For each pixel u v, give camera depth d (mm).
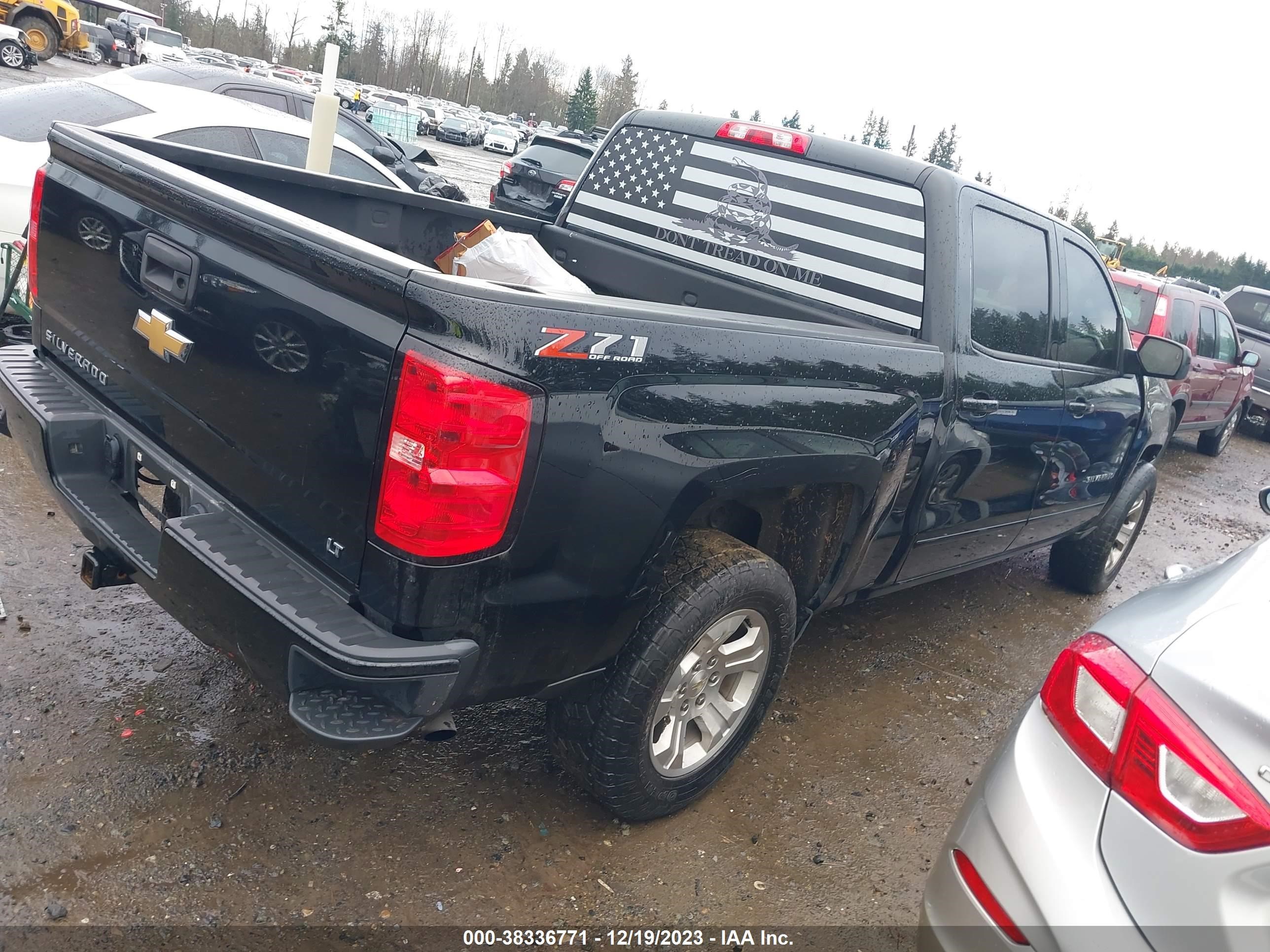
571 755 2625
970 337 3330
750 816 2971
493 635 2115
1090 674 1842
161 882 2314
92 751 2703
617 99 112312
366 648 1961
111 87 6059
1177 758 1636
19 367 2910
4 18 31828
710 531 2711
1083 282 4109
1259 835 1520
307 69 107250
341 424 2035
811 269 3453
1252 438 14289
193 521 2240
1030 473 3977
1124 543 5617
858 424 2799
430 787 2828
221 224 2207
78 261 2754
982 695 4133
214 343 2301
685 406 2285
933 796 3283
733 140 3691
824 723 3627
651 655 2484
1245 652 1715
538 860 2617
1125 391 4566
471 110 79625
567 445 2053
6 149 5188
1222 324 10461
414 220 3900
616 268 3938
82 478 2689
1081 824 1725
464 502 1933
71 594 3467
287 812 2623
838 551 3064
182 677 3123
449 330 1881
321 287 2070
